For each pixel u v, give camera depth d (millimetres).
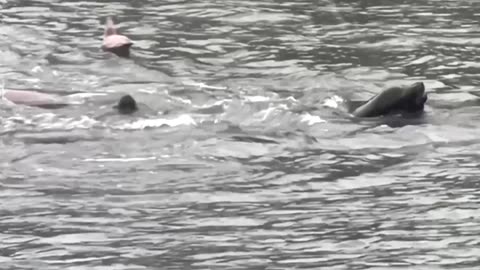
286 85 34719
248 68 36812
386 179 26531
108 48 38938
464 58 38188
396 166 27438
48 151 28328
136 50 39000
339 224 23688
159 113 31422
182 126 30297
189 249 22312
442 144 29094
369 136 29734
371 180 26469
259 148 28719
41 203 25000
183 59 37844
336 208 24656
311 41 40500
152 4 46625
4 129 29875
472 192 25547
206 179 26516
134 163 27531
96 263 21656
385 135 29828
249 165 27484
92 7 46156
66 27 42500
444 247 22266
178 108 31938
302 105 32438
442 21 43875
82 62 37344
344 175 26812
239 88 34156
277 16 44500
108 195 25469
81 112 31422
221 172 26969
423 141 29344
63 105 32062
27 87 34125
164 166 27328
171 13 45000
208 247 22406
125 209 24625
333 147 28875
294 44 40031
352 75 36031
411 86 31750
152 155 28109
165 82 34875
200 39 40656
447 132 30047
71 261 21781
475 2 47438
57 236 23109
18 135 29438
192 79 35219
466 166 27375
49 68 36500
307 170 27156
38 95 32562
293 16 44500
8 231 23391
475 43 40281
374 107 31531
